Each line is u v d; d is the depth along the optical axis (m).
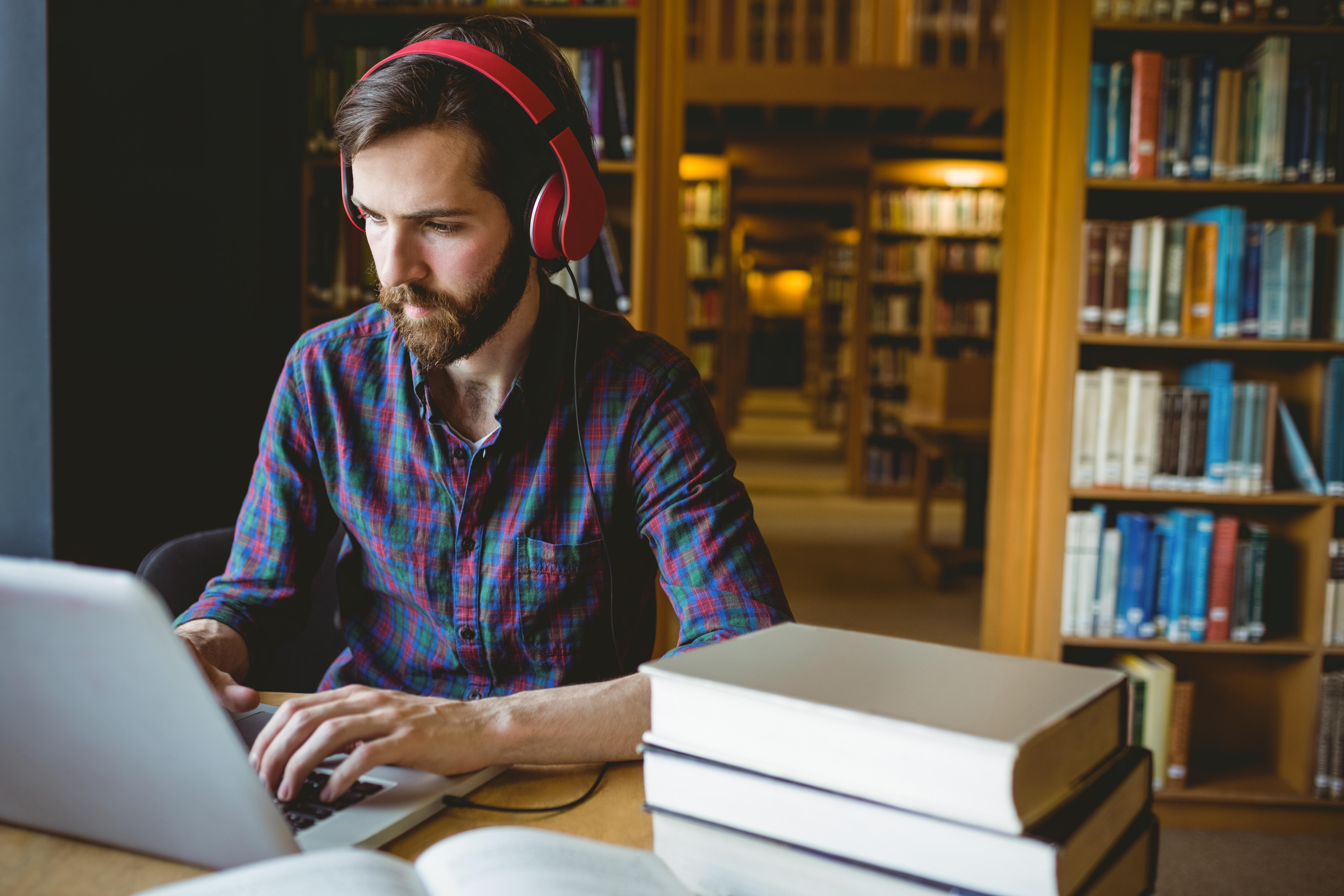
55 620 0.46
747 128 7.36
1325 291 2.33
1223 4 2.27
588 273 2.52
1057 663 0.60
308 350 1.04
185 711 0.47
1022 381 2.44
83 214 1.81
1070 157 2.29
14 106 1.73
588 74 2.55
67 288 1.78
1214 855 2.18
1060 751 0.50
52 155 1.73
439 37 0.84
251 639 0.96
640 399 0.99
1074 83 2.27
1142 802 0.56
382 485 0.99
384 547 0.99
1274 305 2.26
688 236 8.51
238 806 0.50
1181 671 2.55
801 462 9.22
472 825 0.65
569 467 0.98
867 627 3.91
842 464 9.20
